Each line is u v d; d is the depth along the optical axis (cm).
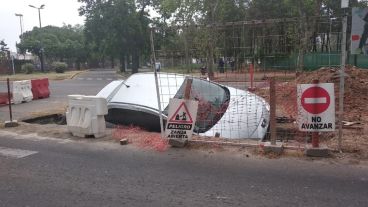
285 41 636
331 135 733
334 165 558
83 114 783
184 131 674
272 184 496
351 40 568
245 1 3994
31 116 1117
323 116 590
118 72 5206
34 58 7219
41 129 880
